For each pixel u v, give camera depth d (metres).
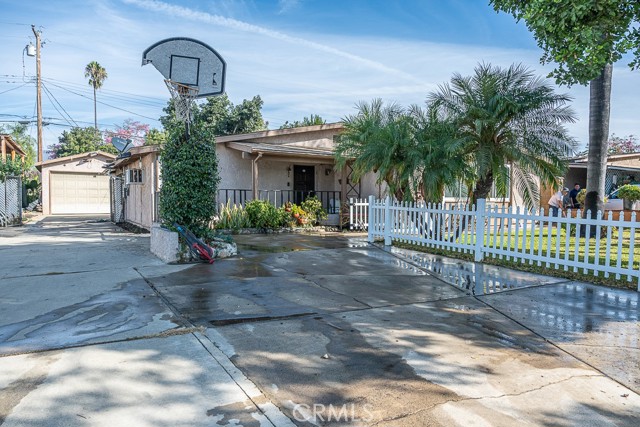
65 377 3.22
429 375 3.39
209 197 8.66
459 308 5.25
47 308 5.01
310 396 3.04
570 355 3.83
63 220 19.62
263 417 2.76
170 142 8.46
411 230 10.03
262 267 7.70
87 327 4.34
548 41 6.22
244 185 15.23
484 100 9.45
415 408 2.90
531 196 9.92
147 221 13.92
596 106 10.95
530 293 5.96
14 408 2.77
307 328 4.43
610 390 3.20
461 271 7.46
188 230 8.22
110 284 6.24
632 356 3.80
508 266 7.83
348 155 12.95
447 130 9.91
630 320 4.77
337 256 9.00
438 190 10.30
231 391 3.08
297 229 14.43
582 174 20.98
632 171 19.70
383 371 3.46
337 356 3.73
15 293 5.69
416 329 4.46
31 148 36.28
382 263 8.23
